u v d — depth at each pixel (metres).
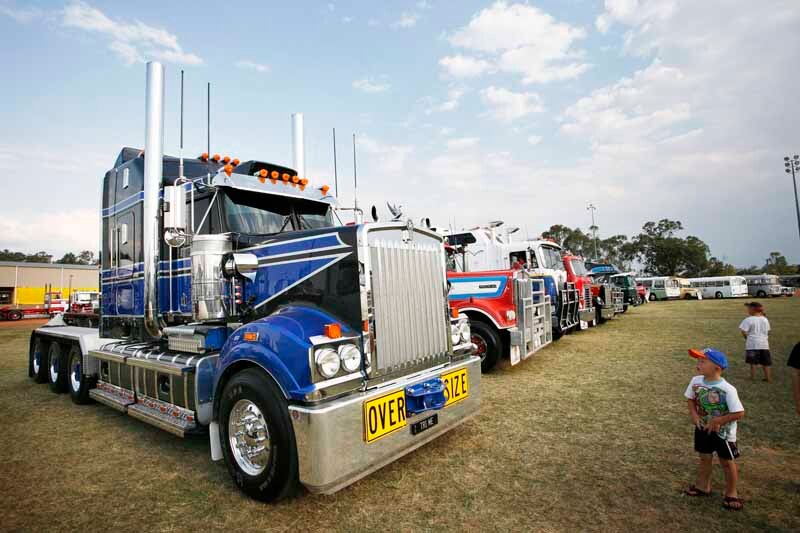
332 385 3.06
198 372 3.97
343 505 3.21
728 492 3.10
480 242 11.73
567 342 10.98
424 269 4.07
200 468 4.02
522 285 7.41
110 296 6.34
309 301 3.74
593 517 3.00
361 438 3.08
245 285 4.28
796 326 13.84
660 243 63.94
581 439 4.44
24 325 26.89
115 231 6.27
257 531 2.92
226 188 4.69
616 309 19.50
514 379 7.06
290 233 4.13
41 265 41.59
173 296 5.01
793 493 3.29
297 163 7.62
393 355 3.57
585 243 67.00
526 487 3.45
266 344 3.24
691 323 15.52
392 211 4.00
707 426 3.18
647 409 5.39
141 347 5.26
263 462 3.32
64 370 7.15
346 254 3.55
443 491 3.40
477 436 4.54
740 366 7.94
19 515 3.20
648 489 3.39
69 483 3.73
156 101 5.11
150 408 4.71
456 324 4.47
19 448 4.60
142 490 3.57
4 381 8.51
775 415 5.12
